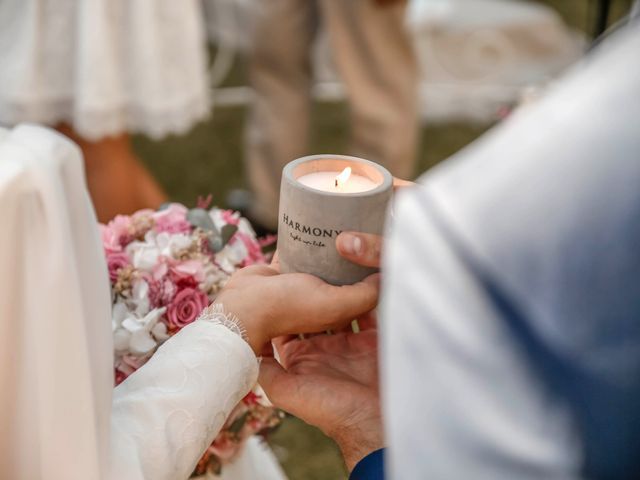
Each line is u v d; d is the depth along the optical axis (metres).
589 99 0.43
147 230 0.97
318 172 0.83
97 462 0.64
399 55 2.39
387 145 2.50
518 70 3.61
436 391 0.43
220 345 0.76
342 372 0.83
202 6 3.72
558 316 0.41
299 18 2.34
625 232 0.40
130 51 1.80
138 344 0.87
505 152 0.44
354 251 0.74
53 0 1.72
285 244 0.79
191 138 3.15
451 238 0.43
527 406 0.42
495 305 0.42
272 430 1.03
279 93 2.44
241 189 2.87
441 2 3.48
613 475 0.42
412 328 0.43
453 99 3.44
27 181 0.57
